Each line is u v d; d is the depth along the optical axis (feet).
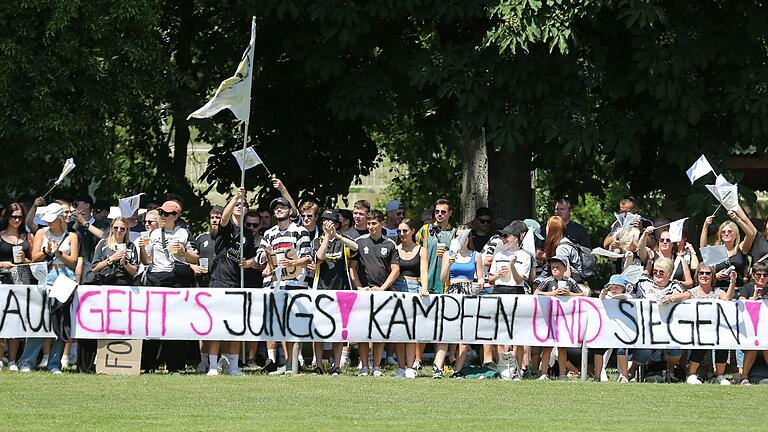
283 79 156.56
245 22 146.10
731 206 112.78
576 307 107.96
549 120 130.31
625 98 135.03
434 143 170.09
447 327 107.65
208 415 81.35
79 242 109.09
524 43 125.29
